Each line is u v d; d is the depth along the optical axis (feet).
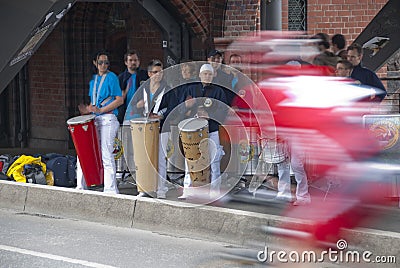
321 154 35.45
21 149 67.82
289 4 62.28
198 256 33.88
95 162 44.91
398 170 36.14
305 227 33.65
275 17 48.65
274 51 42.01
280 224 34.53
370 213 35.04
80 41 65.98
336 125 35.35
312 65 37.06
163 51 60.70
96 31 66.08
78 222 40.32
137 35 63.87
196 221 37.32
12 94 69.05
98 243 36.04
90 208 40.70
